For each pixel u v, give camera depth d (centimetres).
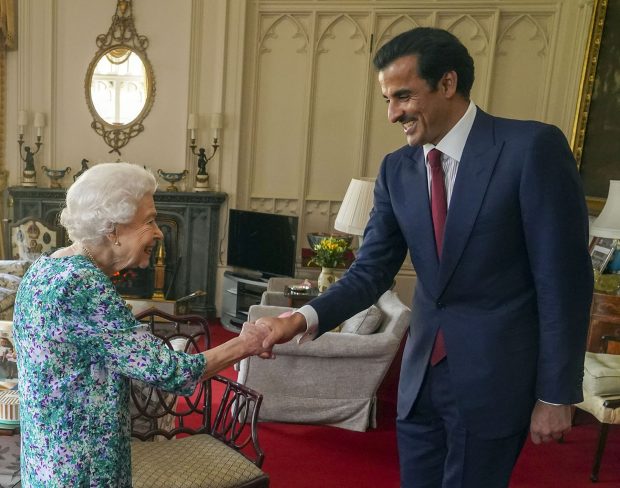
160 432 210
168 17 559
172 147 577
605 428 279
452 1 529
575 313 114
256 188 584
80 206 115
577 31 512
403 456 146
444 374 131
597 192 431
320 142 571
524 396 122
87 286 109
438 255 128
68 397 113
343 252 405
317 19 553
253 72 566
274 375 328
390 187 140
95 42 568
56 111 576
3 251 573
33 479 118
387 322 339
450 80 116
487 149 118
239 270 571
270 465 287
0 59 552
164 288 579
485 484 128
